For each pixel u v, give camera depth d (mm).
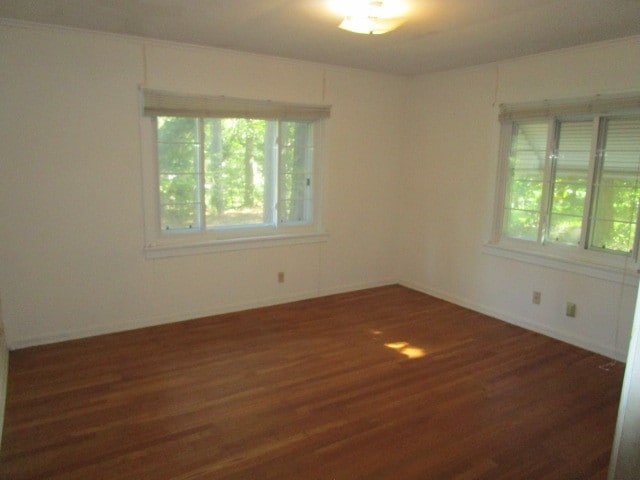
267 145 4359
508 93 4023
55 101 3303
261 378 3059
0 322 3008
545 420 2633
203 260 4086
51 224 3410
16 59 3139
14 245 3305
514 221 4176
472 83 4324
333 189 4707
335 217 4777
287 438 2414
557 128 3766
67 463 2178
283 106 4230
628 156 3357
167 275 3936
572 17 2816
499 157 4160
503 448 2371
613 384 3066
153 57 3590
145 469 2148
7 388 2838
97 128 3475
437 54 3852
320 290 4828
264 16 2922
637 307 1159
